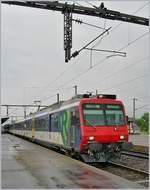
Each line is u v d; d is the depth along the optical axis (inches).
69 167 550.6
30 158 695.1
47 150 927.0
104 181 419.8
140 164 734.5
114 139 718.5
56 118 948.6
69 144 793.6
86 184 401.1
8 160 657.6
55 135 957.8
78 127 726.5
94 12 700.0
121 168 679.7
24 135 1930.4
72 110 775.7
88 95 783.7
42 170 516.7
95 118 720.3
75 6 688.4
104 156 713.6
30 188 379.2
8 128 3727.9
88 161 712.4
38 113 1381.6
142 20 721.6
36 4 671.8
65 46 684.7
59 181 422.0
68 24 686.5
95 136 703.7
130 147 729.6
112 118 731.4
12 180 430.9
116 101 748.0
